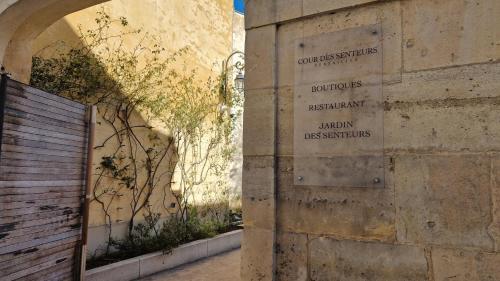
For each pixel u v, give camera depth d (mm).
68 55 5250
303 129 2482
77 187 4188
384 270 2162
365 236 2234
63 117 3986
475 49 2039
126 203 6102
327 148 2398
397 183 2176
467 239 1968
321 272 2340
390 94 2246
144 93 6488
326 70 2451
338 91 2398
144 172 6500
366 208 2250
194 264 6254
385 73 2273
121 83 6055
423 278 2053
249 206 2588
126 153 6148
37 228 3621
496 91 1970
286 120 2551
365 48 2342
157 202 6750
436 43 2143
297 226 2447
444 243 2020
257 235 2531
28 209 3518
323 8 2459
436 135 2098
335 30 2449
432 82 2133
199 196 8016
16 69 4102
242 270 2551
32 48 4398
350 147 2328
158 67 6828
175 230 6500
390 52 2270
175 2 7523
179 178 7363
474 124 2010
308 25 2545
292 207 2475
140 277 5379
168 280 5324
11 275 3326
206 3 8641
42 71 4859
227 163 9133
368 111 2295
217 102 8773
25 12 3793
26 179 3498
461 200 2002
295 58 2564
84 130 4320
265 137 2582
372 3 2330
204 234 7148
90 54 5559
